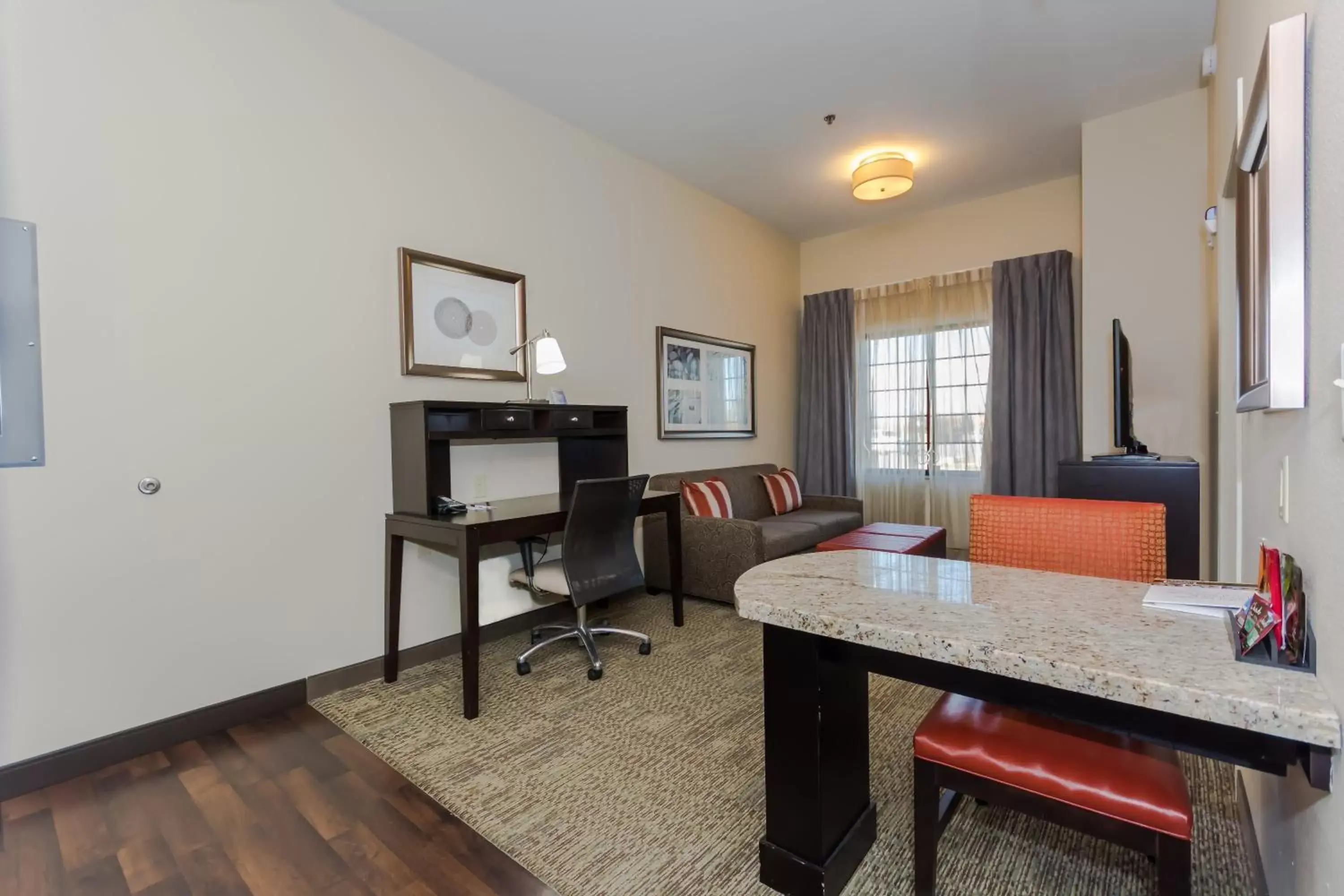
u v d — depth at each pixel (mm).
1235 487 2443
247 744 2105
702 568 3658
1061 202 4387
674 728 2166
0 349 1790
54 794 1815
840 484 5285
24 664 1839
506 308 3160
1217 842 1483
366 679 2615
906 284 5031
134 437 2029
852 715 1416
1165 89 3223
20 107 1820
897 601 1204
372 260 2648
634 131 3611
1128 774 1081
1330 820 800
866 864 1448
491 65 2955
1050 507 1655
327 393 2508
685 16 2611
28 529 1843
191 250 2148
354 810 1725
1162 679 817
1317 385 887
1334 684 753
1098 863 1439
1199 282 3271
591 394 3658
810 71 3029
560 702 2389
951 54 2908
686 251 4391
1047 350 4324
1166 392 3361
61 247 1891
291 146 2402
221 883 1445
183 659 2135
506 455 3195
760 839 1512
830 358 5348
